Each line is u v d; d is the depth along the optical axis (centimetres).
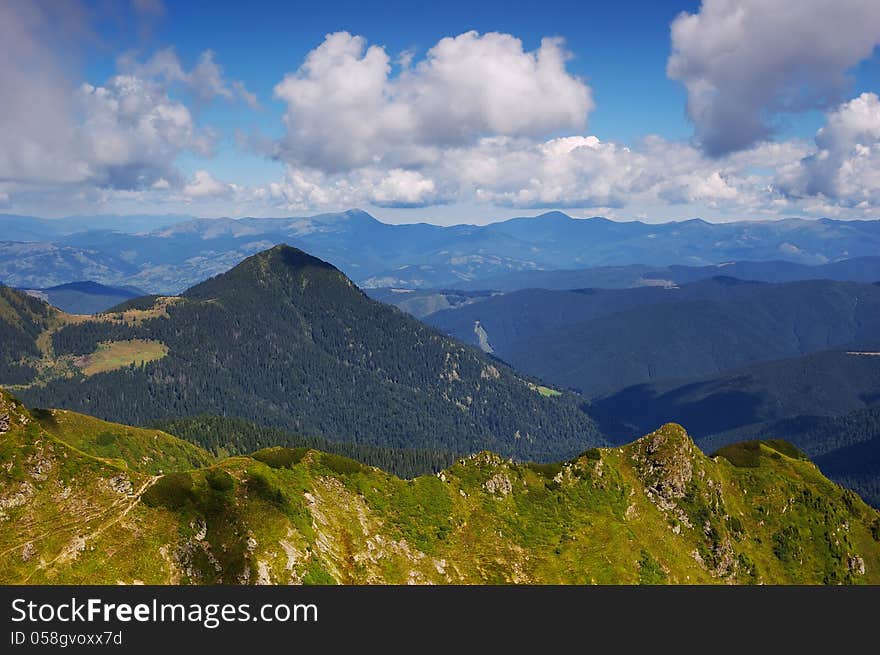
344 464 15750
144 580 11400
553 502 16888
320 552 13062
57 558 11375
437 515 15475
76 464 13038
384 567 13650
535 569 14838
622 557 15612
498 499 16475
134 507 12406
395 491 15725
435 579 13825
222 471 13688
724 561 16775
